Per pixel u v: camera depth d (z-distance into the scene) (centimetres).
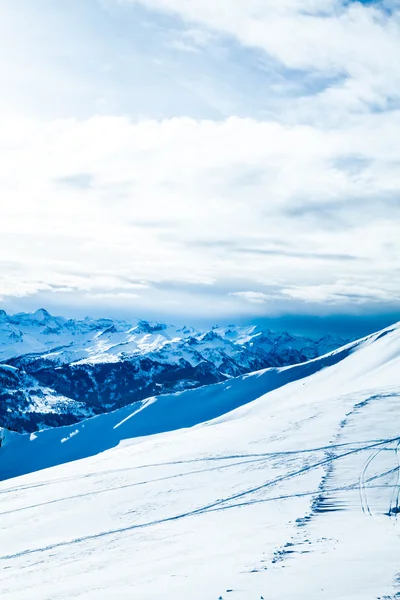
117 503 4584
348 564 2048
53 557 3397
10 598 2531
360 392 8756
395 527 2862
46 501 5106
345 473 4350
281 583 1911
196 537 3241
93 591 2327
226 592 1891
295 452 5366
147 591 2117
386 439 5409
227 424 8525
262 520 3378
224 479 4772
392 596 1645
